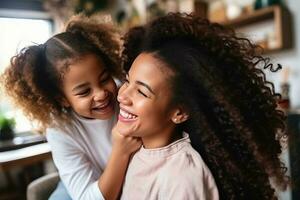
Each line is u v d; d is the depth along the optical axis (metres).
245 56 0.72
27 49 0.86
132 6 3.08
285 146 0.87
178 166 0.71
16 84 0.87
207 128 0.72
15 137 2.52
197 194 0.68
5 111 2.54
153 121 0.71
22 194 2.57
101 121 0.89
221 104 0.68
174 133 0.77
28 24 3.30
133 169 0.78
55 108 0.88
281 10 2.01
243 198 0.76
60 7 3.09
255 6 2.15
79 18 0.95
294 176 1.17
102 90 0.81
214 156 0.74
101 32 0.91
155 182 0.73
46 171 2.50
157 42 0.73
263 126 0.73
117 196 0.82
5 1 3.15
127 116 0.72
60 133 0.89
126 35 0.84
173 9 2.58
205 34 0.70
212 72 0.67
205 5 2.47
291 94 2.08
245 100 0.70
